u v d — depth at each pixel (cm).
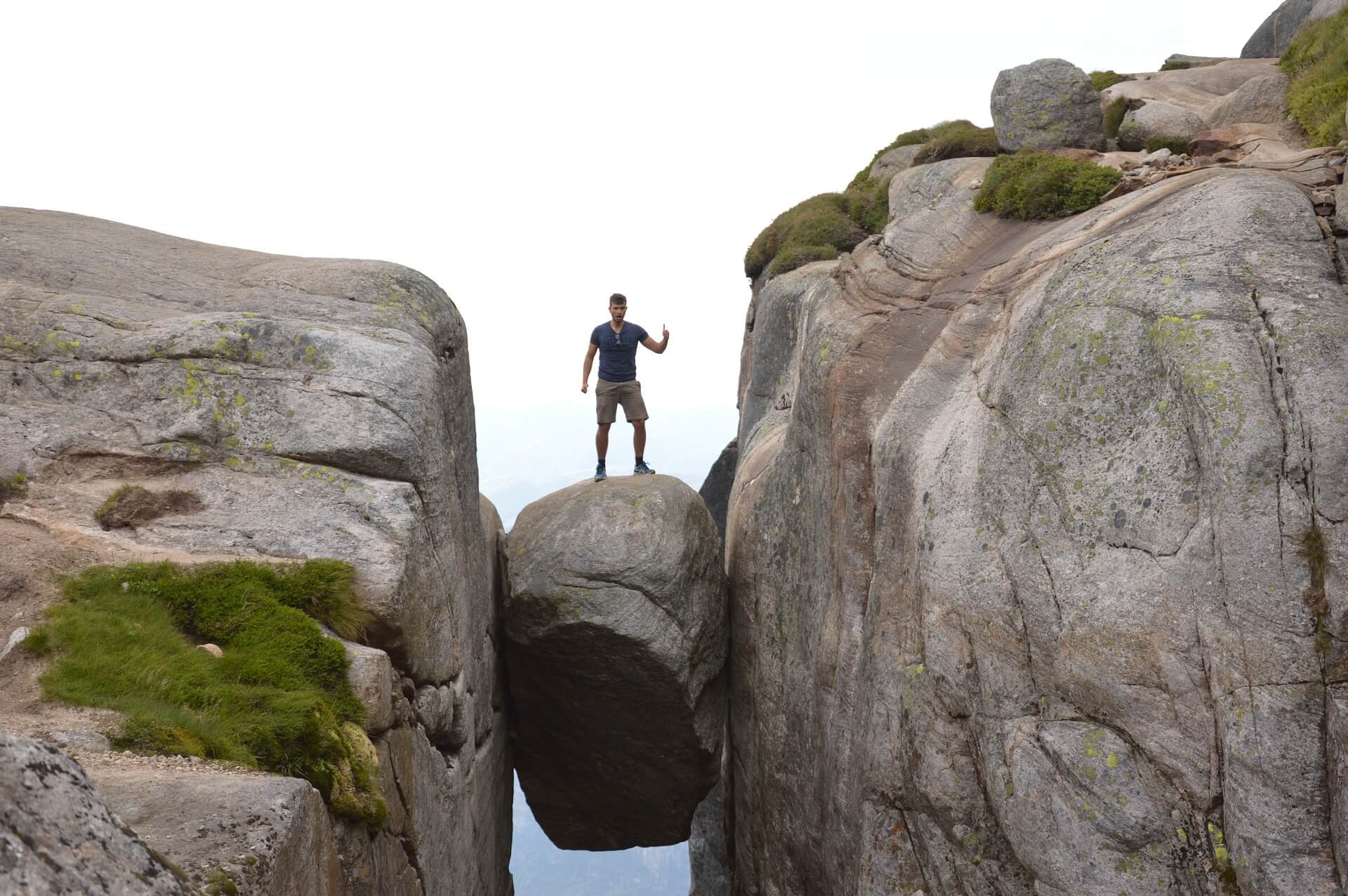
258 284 1128
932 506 1044
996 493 961
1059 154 1655
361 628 828
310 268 1186
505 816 1588
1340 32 1741
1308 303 812
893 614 1111
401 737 807
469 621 1194
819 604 1359
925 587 1023
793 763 1441
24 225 1154
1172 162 1437
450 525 1096
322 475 926
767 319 2245
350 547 870
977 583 948
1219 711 745
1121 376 876
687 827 1791
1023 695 896
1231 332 808
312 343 991
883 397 1243
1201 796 754
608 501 1587
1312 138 1445
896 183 2045
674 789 1716
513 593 1527
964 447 1029
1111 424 873
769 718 1543
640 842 1830
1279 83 1731
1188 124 1756
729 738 1819
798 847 1414
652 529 1548
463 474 1228
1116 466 855
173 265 1147
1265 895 693
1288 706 707
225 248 1279
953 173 1867
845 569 1255
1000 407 993
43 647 645
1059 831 834
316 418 949
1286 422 756
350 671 748
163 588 756
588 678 1573
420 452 991
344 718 715
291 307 1088
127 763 541
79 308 991
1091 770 812
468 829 1084
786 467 1545
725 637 1705
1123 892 784
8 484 843
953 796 967
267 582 796
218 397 945
